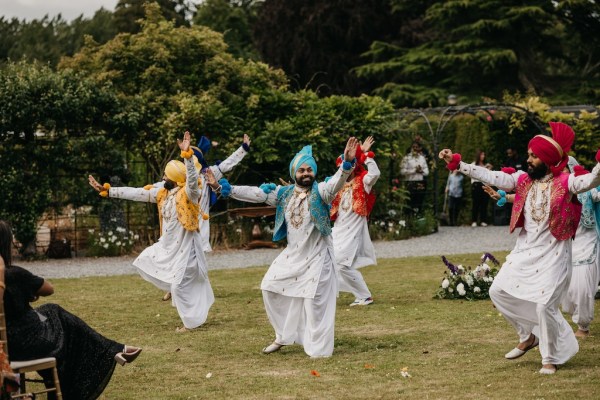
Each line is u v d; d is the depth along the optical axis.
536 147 7.15
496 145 22.28
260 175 18.48
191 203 9.43
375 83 35.84
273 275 7.95
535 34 33.94
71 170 17.42
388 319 9.55
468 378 6.78
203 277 9.48
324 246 7.96
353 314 9.95
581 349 7.82
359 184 10.61
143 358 7.86
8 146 16.75
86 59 20.05
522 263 7.15
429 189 22.08
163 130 17.83
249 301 11.12
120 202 17.64
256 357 7.85
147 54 19.20
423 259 15.26
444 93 32.75
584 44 34.47
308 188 8.03
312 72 35.31
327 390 6.55
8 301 5.88
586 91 33.16
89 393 6.23
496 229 20.72
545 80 34.41
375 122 19.27
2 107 16.47
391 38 36.00
